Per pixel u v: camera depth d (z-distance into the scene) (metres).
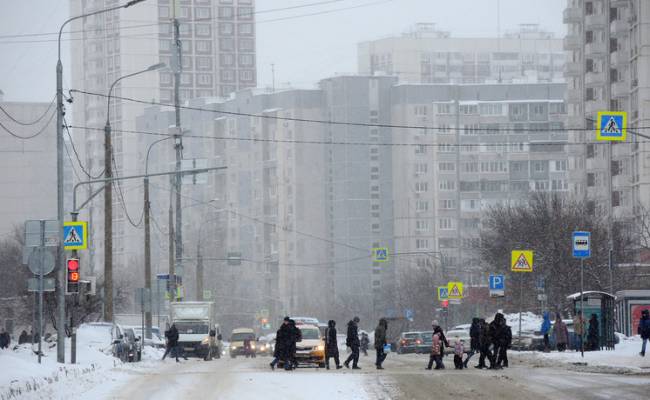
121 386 69.25
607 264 173.38
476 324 91.56
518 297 175.25
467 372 81.88
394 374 79.06
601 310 111.94
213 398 59.53
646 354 93.75
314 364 104.25
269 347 183.75
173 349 142.88
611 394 59.97
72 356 92.88
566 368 86.12
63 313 91.62
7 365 73.38
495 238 192.75
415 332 158.12
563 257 172.88
